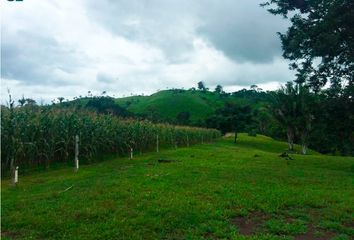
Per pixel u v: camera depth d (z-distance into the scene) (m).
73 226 10.84
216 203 13.54
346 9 25.25
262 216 12.52
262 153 43.22
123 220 11.23
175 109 160.88
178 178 18.66
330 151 75.75
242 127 90.31
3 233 10.48
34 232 10.43
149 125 41.81
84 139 27.98
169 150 43.12
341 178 21.61
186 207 12.73
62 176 21.34
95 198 14.14
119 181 17.61
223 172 21.72
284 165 28.75
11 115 21.95
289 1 28.42
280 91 60.97
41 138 24.28
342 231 11.31
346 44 26.64
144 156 33.91
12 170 21.52
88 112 31.38
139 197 14.05
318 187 18.08
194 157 32.09
